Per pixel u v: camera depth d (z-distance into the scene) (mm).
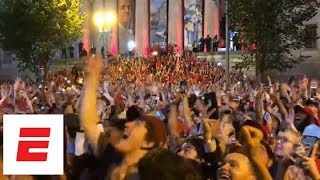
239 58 43875
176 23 63469
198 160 8219
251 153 6383
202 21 62281
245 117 12023
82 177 7746
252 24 34250
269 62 35219
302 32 35938
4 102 15250
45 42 49188
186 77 48156
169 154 4570
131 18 66188
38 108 16703
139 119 6863
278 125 11828
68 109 11953
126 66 50344
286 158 7590
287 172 7418
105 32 54250
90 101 7465
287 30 34969
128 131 6812
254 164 6281
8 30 48875
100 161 7430
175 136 9711
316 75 50781
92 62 7477
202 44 56938
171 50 56875
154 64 50812
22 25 48656
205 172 8312
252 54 35562
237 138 9422
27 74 65438
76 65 50875
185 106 12141
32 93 20688
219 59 53500
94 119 7492
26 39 48906
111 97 17938
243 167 6188
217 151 8633
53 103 17172
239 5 34312
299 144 8344
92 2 66188
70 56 63250
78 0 55531
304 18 35438
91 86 7465
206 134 8852
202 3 62406
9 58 66938
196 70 49250
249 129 6754
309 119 11547
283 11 34688
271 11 34062
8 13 48531
